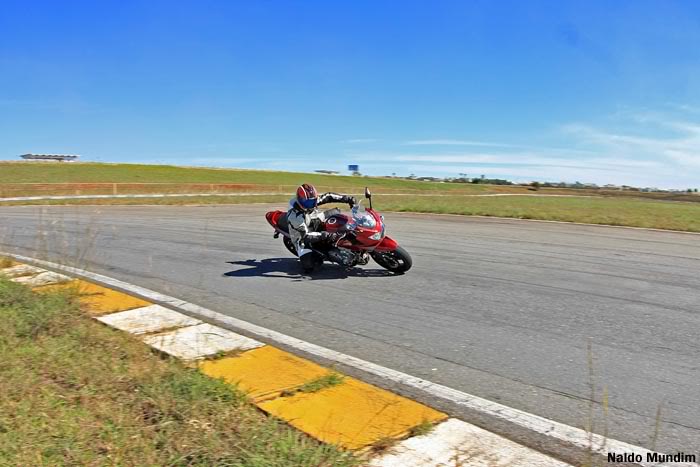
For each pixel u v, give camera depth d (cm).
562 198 6544
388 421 365
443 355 502
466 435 350
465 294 735
